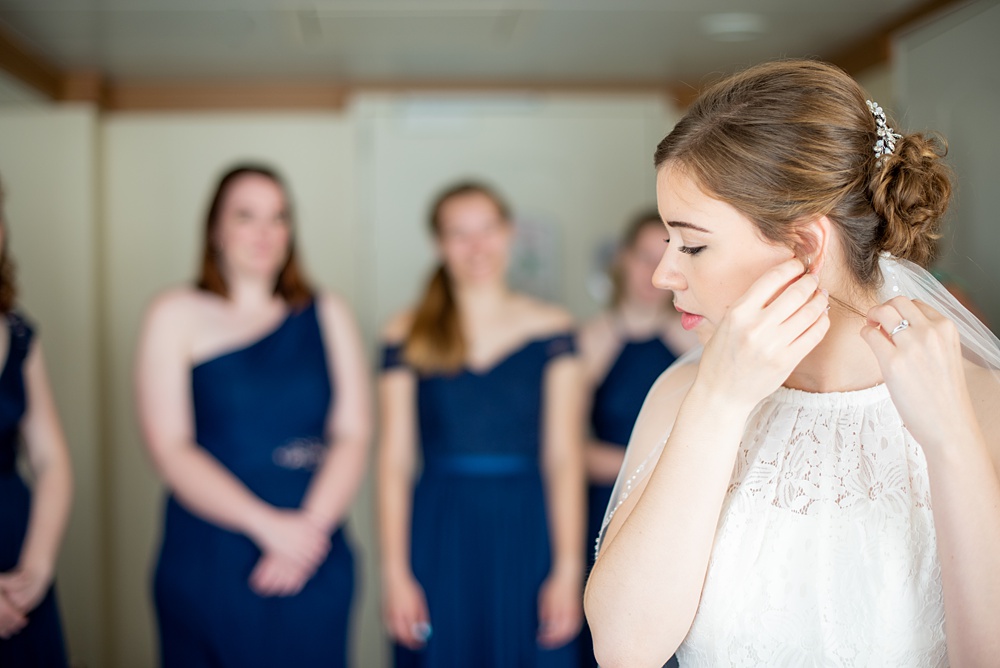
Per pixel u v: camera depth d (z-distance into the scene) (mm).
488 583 3111
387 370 3248
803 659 1275
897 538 1261
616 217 3900
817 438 1324
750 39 3502
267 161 4039
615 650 1220
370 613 3951
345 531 3174
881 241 1251
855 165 1222
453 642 3105
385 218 3830
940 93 2885
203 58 3641
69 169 3758
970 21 2719
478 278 3209
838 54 3707
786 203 1195
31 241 3709
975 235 2607
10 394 2555
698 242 1244
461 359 3176
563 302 3885
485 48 3572
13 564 2520
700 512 1176
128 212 3979
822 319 1155
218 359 3045
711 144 1219
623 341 3414
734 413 1161
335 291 4047
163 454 3012
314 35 3369
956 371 1125
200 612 2971
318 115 4066
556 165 3877
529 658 3098
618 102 3887
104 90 3959
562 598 3086
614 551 1221
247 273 3100
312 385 3111
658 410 1432
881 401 1319
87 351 3748
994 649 1121
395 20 3207
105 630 3898
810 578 1280
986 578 1113
